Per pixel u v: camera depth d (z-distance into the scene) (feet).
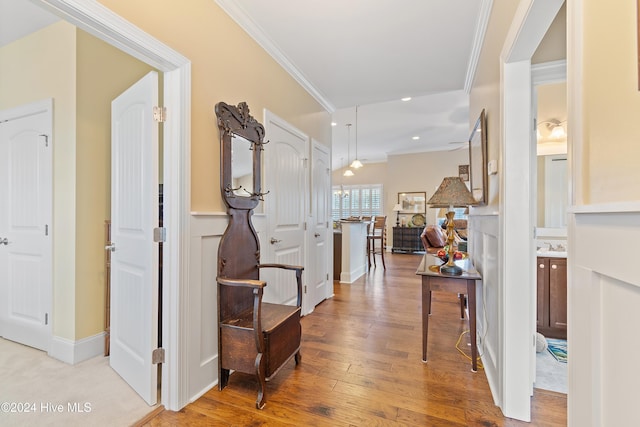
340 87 11.59
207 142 6.15
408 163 29.17
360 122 20.30
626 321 2.31
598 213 2.61
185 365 5.56
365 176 34.30
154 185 5.51
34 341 7.76
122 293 6.41
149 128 5.54
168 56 5.25
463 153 27.14
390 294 13.62
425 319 7.24
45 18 7.33
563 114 10.47
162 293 5.74
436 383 6.30
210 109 6.27
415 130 22.29
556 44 5.60
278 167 9.20
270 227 8.75
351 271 16.35
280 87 9.36
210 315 6.21
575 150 3.02
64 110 7.34
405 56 9.35
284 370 6.82
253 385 6.25
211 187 6.22
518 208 5.26
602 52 2.60
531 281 5.82
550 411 5.45
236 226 6.75
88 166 7.43
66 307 7.23
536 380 6.57
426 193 28.43
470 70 9.72
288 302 9.75
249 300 7.04
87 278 7.36
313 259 11.53
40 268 7.68
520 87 5.27
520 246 5.24
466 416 5.28
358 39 8.46
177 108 5.50
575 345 3.02
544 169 11.03
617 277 2.37
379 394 5.90
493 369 6.11
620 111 2.37
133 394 5.84
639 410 2.18
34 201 7.79
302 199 10.77
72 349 7.09
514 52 5.05
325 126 13.09
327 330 9.25
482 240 7.61
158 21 5.11
